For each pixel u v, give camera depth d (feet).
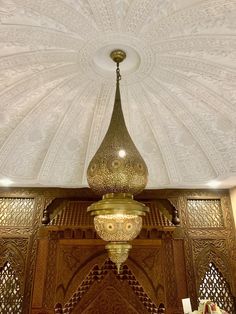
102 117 9.89
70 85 8.70
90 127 10.30
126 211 5.05
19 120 9.51
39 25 6.56
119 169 5.37
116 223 5.22
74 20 6.51
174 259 11.99
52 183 12.16
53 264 11.72
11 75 7.82
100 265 11.82
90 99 9.29
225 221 12.84
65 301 11.25
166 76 8.24
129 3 6.15
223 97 8.61
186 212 12.94
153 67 7.90
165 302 11.29
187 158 11.18
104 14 6.38
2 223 12.42
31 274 11.60
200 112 9.48
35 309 10.97
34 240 12.18
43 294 11.23
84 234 11.96
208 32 6.66
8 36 6.62
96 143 10.74
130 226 5.26
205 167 11.32
